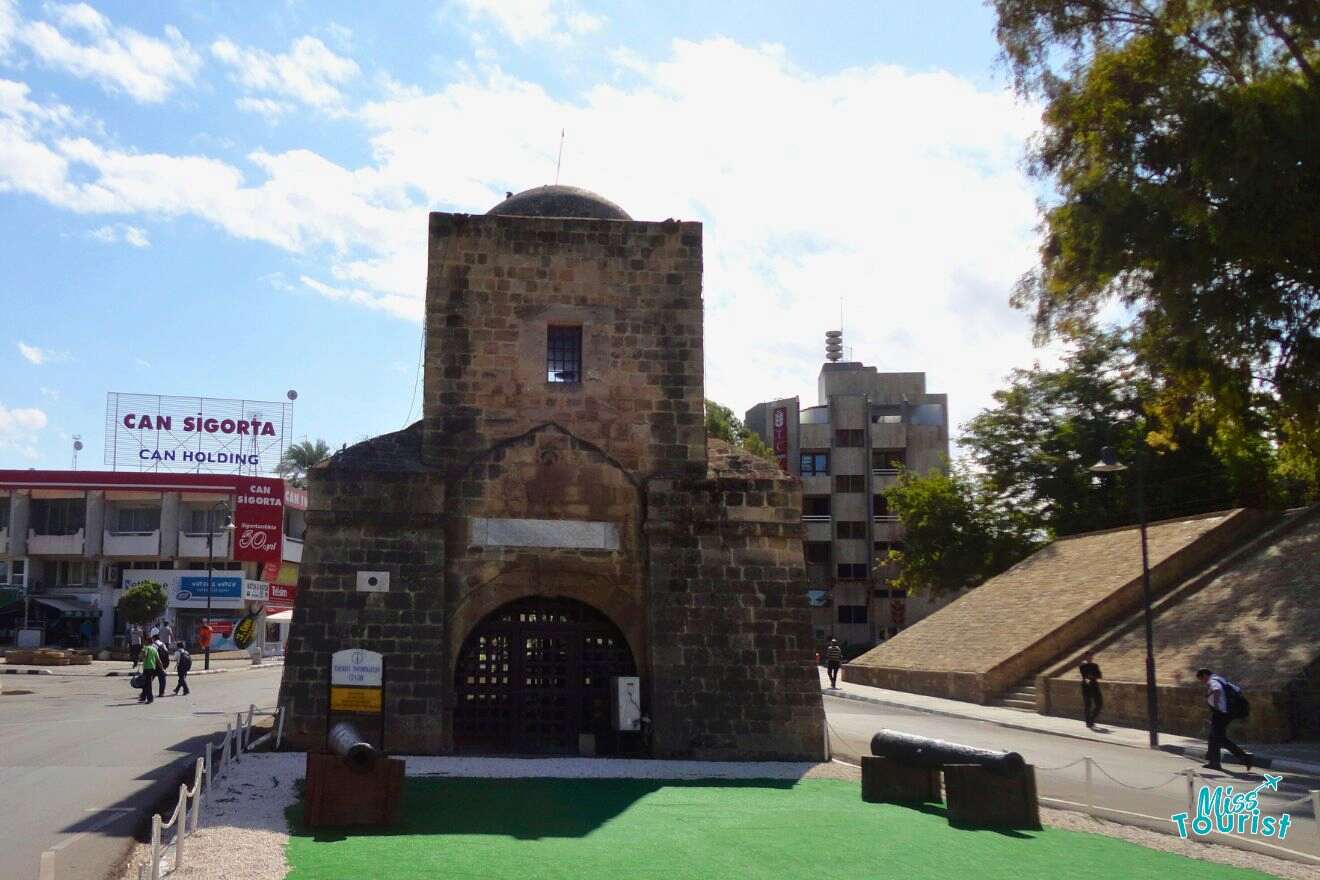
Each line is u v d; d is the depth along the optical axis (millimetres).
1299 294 26422
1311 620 29266
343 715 20922
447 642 21844
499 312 23297
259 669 56531
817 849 13453
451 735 21562
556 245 23672
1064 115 29734
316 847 12836
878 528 79062
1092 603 38531
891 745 17156
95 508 64562
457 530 22281
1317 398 27234
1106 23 29719
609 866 12289
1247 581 34062
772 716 22109
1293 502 48250
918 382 84125
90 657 55031
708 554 22703
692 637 22281
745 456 24094
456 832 13938
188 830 13398
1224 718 22734
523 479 22656
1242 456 46938
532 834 13953
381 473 22062
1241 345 26766
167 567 66250
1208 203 26062
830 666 48469
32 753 20781
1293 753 24938
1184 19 27703
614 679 22188
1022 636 40438
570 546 22562
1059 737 29844
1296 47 27281
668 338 23703
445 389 22859
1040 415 56875
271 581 69188
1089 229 27234
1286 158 24078
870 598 78438
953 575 58219
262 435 72688
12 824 14195
